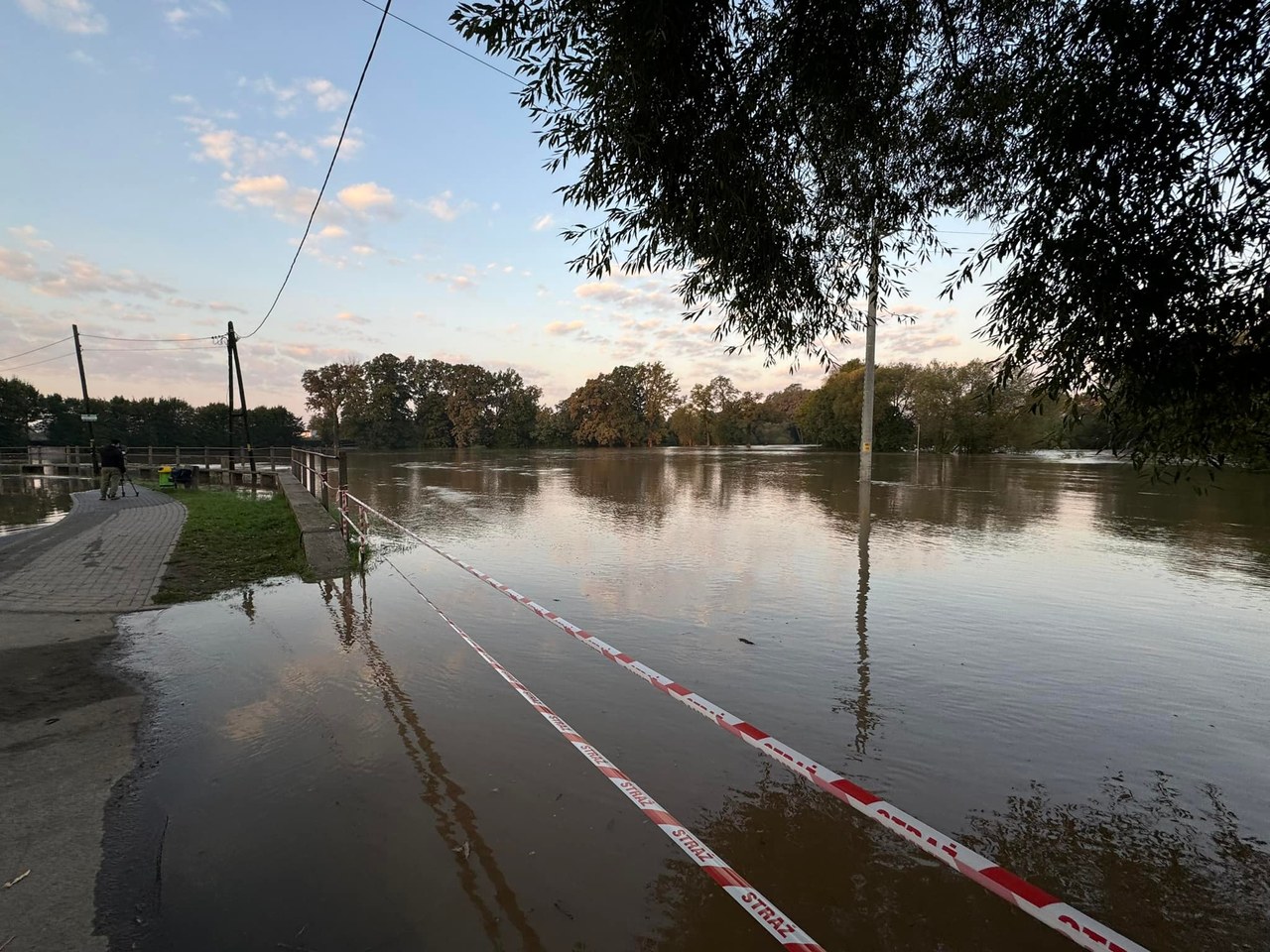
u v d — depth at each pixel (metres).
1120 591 6.29
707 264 3.62
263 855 2.28
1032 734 3.31
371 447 74.31
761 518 11.77
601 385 77.56
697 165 3.03
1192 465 2.68
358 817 2.51
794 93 3.22
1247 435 2.47
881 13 3.07
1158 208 2.39
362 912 2.00
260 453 42.31
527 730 3.27
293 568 7.24
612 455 50.00
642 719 3.41
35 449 29.19
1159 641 4.80
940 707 3.62
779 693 3.80
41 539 9.30
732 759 3.00
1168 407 2.60
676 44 2.62
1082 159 2.54
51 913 1.98
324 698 3.67
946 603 5.84
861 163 3.97
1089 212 2.44
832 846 2.37
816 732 3.31
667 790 2.73
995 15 3.25
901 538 9.41
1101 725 3.42
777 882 2.18
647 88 2.71
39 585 6.45
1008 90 3.27
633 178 3.07
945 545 8.83
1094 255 2.37
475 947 1.86
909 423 53.16
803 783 2.79
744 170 3.16
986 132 3.57
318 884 2.13
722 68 2.88
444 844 2.35
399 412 77.56
